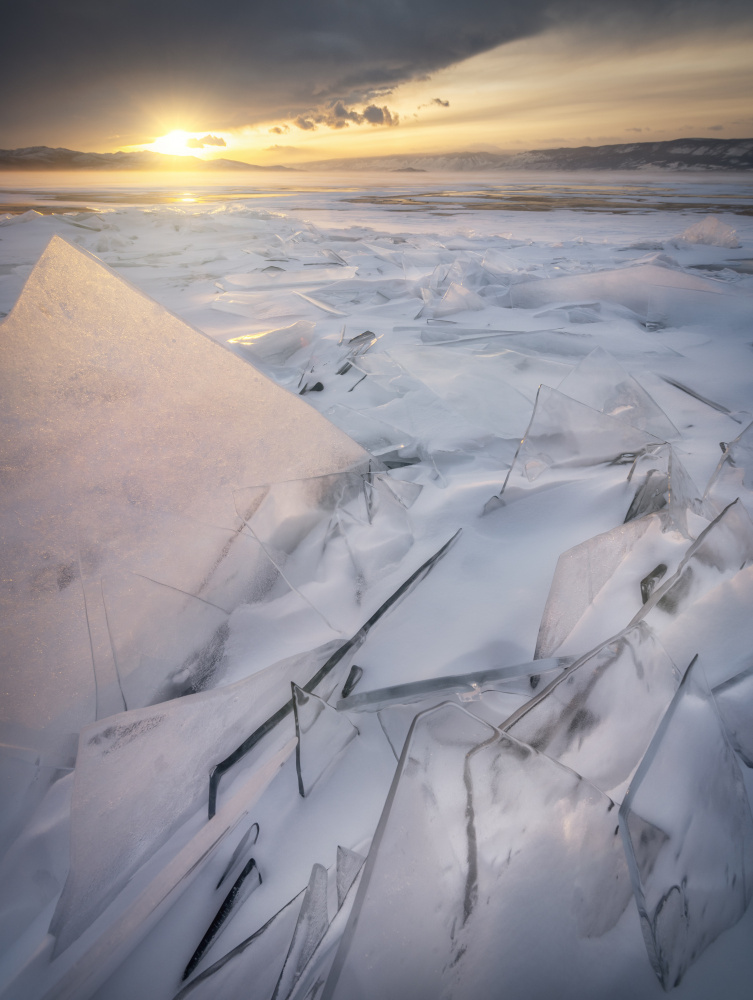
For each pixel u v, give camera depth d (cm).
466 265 674
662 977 72
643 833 77
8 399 122
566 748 89
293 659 119
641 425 228
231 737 106
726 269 718
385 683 125
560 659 115
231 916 89
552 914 73
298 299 540
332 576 151
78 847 86
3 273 670
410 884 70
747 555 125
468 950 69
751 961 77
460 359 324
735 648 111
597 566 127
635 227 1430
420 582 152
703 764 87
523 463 190
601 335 398
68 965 80
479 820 75
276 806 103
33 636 114
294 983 75
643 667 99
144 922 87
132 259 879
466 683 113
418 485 196
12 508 119
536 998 70
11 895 93
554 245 1064
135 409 136
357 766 108
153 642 125
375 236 1223
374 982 65
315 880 87
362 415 261
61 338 129
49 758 110
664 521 140
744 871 85
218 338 430
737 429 242
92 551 124
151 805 95
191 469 141
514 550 162
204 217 1260
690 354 365
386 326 446
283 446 158
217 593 136
